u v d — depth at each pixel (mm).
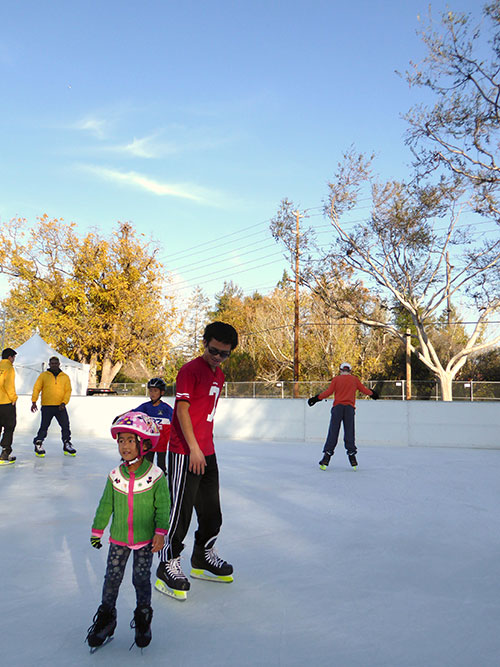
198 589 3645
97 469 8656
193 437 3631
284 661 2633
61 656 2678
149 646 2799
